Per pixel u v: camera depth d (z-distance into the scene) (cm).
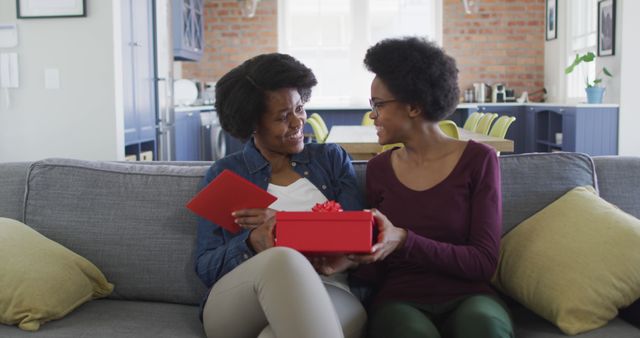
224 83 194
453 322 161
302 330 146
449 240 180
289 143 192
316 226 159
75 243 209
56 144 446
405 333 155
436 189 182
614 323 174
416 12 940
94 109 442
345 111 877
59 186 215
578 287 170
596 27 755
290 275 150
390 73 183
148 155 549
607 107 677
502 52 928
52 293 180
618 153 678
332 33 951
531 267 182
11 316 175
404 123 185
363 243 158
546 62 920
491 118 552
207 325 172
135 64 518
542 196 206
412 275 179
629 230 176
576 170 209
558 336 169
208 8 945
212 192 170
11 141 447
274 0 942
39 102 443
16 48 441
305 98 195
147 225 208
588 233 180
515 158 212
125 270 206
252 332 166
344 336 168
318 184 197
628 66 668
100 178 215
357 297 191
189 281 204
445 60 184
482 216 178
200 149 771
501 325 155
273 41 946
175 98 764
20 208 219
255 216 174
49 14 436
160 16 579
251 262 161
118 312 192
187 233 207
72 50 439
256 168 195
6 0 438
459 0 927
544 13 922
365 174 207
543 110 796
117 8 446
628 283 170
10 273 178
